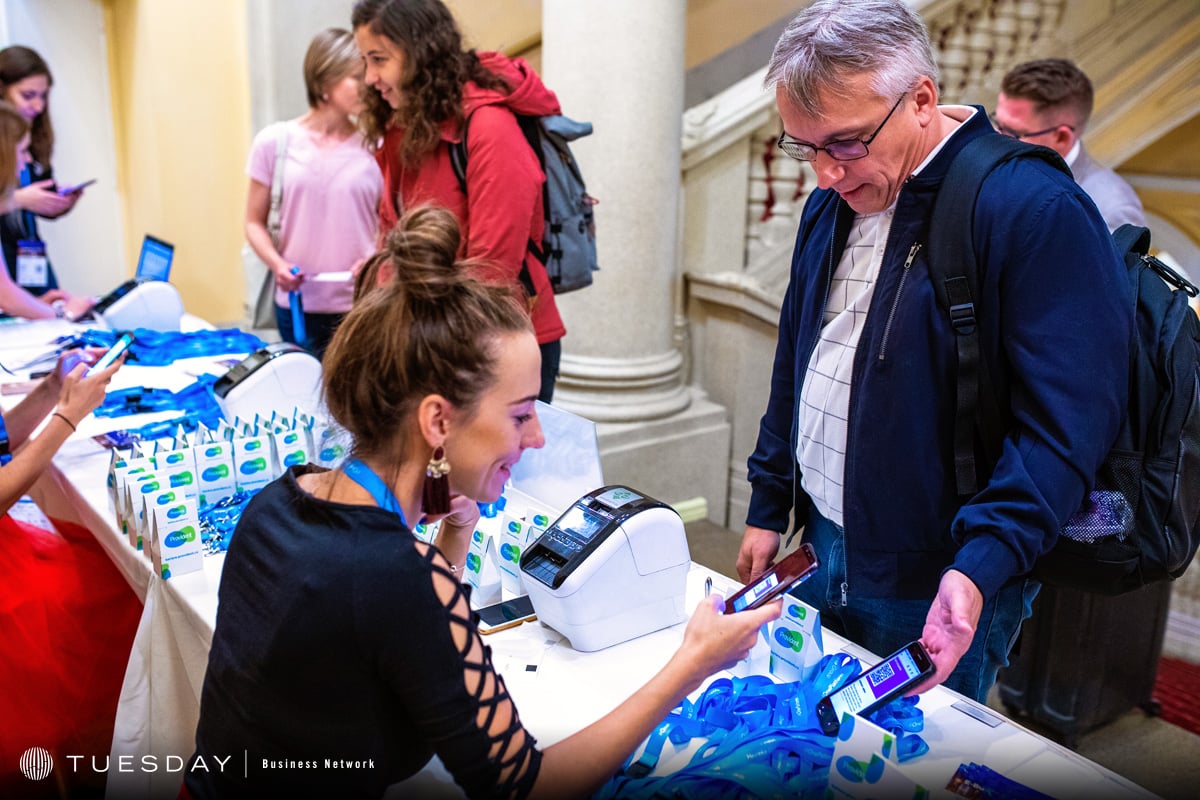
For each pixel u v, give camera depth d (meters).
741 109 3.90
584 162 3.61
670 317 3.88
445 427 1.11
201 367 3.04
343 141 3.46
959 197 1.40
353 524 1.07
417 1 2.29
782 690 1.39
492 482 1.17
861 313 1.55
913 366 1.46
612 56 3.48
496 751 1.08
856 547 1.57
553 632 1.61
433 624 1.05
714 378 4.18
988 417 1.44
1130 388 1.47
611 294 3.72
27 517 2.75
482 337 1.09
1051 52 4.07
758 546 1.82
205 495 1.99
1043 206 1.34
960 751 1.30
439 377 1.08
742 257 4.13
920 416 1.47
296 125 3.47
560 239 2.58
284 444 2.07
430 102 2.32
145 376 2.92
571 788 1.11
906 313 1.46
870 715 1.29
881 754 1.18
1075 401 1.34
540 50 5.03
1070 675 2.77
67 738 2.16
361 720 1.08
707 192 4.02
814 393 1.63
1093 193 2.79
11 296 3.52
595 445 1.80
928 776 1.25
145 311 3.37
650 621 1.59
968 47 3.96
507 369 1.11
